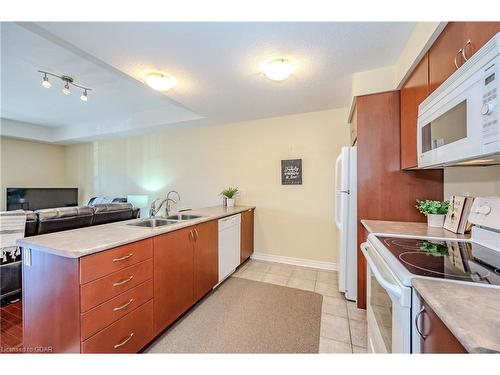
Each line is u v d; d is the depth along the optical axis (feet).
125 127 13.67
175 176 14.14
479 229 4.02
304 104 9.55
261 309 6.84
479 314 1.89
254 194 11.78
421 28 4.57
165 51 5.69
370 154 6.77
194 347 5.22
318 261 10.46
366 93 6.75
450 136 3.53
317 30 4.93
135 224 6.89
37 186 17.19
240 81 7.39
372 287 4.25
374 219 6.74
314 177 10.54
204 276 7.36
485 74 2.64
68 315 3.84
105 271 4.13
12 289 7.07
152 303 5.18
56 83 9.14
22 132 15.16
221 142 12.65
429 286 2.42
